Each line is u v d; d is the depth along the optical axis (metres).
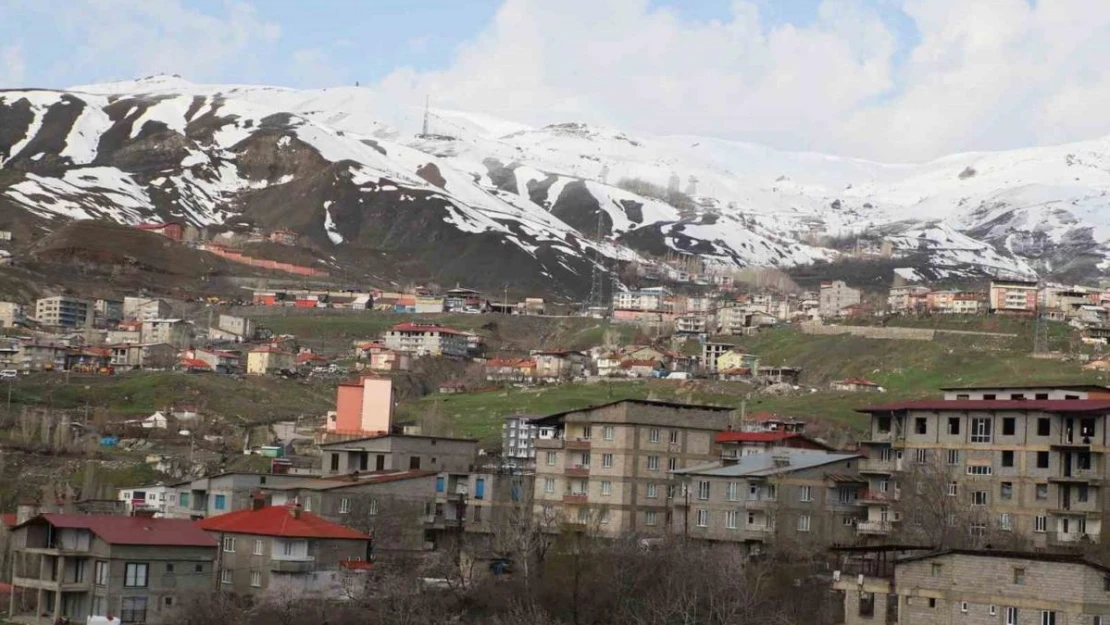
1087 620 162.00
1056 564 164.75
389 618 191.12
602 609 192.75
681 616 185.25
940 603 172.88
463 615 195.00
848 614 181.00
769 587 195.38
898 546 188.25
